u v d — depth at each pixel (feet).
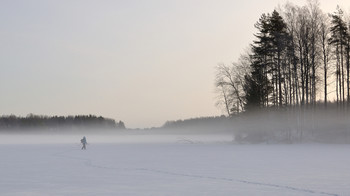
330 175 70.69
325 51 201.36
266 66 208.54
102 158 119.44
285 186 59.41
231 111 226.17
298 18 200.03
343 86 207.82
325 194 52.80
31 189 60.13
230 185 61.41
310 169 79.92
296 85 200.44
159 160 107.96
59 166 95.40
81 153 147.33
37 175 77.36
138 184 63.77
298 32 199.21
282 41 198.18
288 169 80.53
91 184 64.39
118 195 54.34
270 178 67.97
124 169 86.69
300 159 102.22
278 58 201.16
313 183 61.82
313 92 202.08
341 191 54.85
